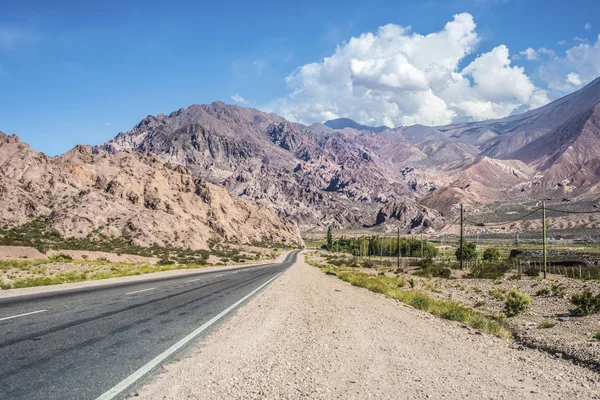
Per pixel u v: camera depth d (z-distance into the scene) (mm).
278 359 6684
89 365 5832
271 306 13547
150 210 104438
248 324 9828
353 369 6320
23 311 10367
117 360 6152
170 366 5973
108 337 7664
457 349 8516
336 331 9469
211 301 14117
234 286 21094
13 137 97625
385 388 5500
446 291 32281
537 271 51531
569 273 58062
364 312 13406
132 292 16156
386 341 8680
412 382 5824
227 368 6027
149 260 60406
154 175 135625
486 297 27125
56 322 8914
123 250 72188
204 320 10047
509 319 17078
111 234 85750
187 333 8359
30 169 92000
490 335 11688
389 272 63688
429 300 19828
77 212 85500
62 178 97125
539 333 13055
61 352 6453
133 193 114812
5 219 74562
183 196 143625
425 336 9773
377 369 6395
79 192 95250
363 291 23594
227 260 80875
